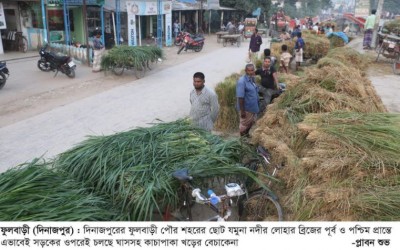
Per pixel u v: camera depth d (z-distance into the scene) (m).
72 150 4.73
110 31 22.98
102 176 4.11
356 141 4.09
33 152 6.68
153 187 3.80
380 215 3.20
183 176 3.83
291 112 5.46
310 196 3.58
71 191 3.86
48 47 15.51
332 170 3.75
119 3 20.52
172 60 17.89
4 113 9.02
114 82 12.60
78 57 15.92
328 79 6.10
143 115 8.89
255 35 15.15
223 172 4.17
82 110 9.29
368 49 20.08
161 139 4.76
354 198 3.34
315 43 15.44
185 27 30.50
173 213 4.15
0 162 6.28
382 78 13.24
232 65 16.30
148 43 24.27
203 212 4.58
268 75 7.88
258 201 4.30
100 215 3.57
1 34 18.59
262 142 4.85
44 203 3.58
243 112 6.42
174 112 9.13
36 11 19.41
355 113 4.98
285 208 3.99
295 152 4.59
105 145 4.59
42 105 9.73
